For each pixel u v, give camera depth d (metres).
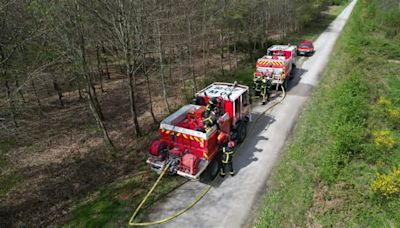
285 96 16.64
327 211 7.82
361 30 30.39
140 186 9.27
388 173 9.14
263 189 8.98
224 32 25.19
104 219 7.93
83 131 13.53
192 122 9.74
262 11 26.00
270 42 30.11
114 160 10.80
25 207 8.54
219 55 28.11
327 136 11.75
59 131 13.58
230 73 21.70
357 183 8.84
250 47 26.95
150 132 12.83
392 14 32.25
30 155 11.45
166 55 24.06
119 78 22.36
